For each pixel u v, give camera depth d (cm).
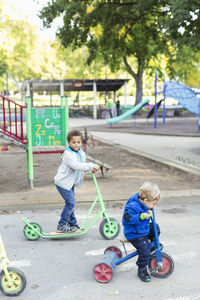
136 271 409
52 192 725
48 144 789
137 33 2375
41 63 5966
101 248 478
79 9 1559
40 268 418
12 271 355
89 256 452
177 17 1013
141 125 2572
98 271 385
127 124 2684
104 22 1731
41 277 395
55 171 975
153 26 1802
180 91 2322
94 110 3441
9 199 666
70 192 504
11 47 5072
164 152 1312
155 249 383
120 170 969
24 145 769
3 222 583
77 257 449
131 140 1727
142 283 380
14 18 5291
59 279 391
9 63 5566
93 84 3434
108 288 370
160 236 514
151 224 393
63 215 508
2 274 357
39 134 782
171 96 2378
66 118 792
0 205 638
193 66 4128
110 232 512
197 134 1869
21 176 905
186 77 4188
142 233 372
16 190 750
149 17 1823
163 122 2677
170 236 514
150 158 1138
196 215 614
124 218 367
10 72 5634
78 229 511
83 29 1781
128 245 487
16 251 468
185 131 2075
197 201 688
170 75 4022
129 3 1596
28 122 750
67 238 518
